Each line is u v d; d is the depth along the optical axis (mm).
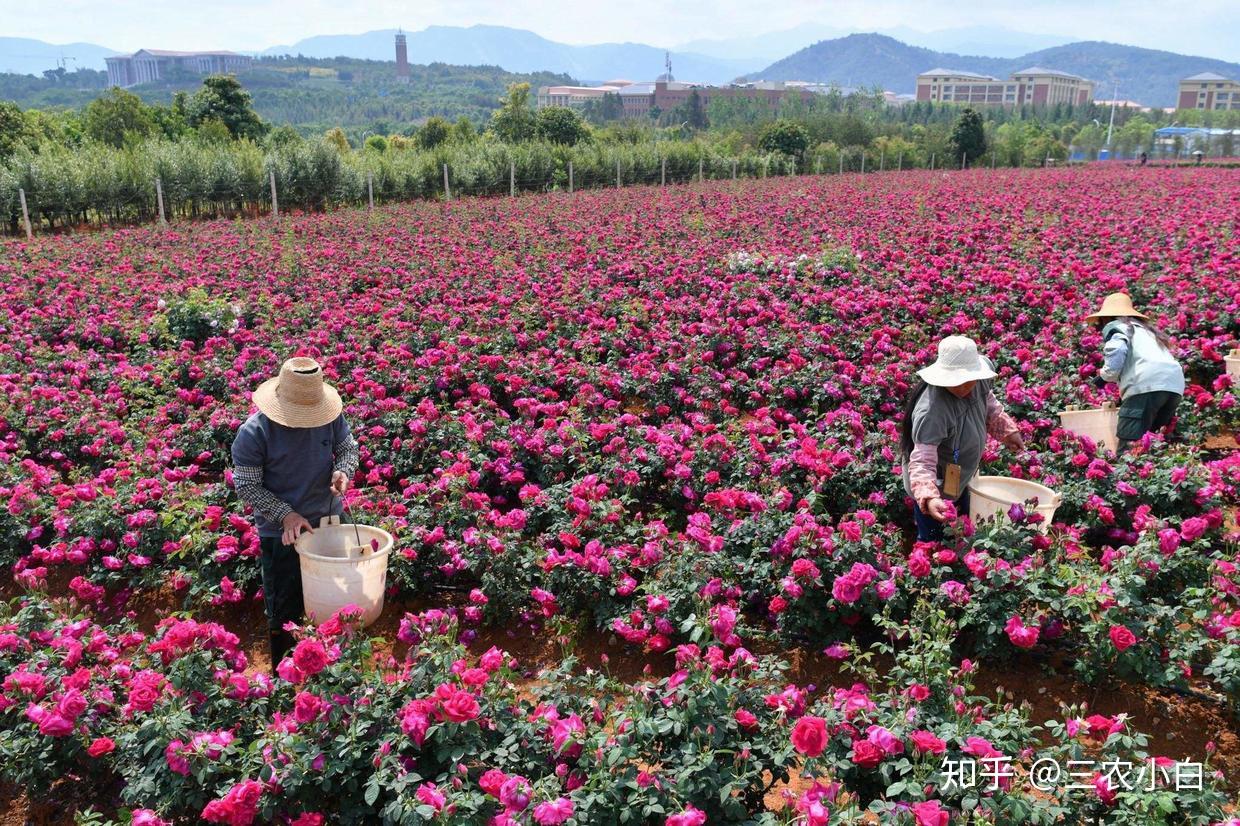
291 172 30422
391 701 3547
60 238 19875
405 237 18594
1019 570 4332
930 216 21547
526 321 10547
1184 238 15836
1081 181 36406
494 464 6566
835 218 21125
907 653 4117
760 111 122625
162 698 3555
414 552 5207
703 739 3305
